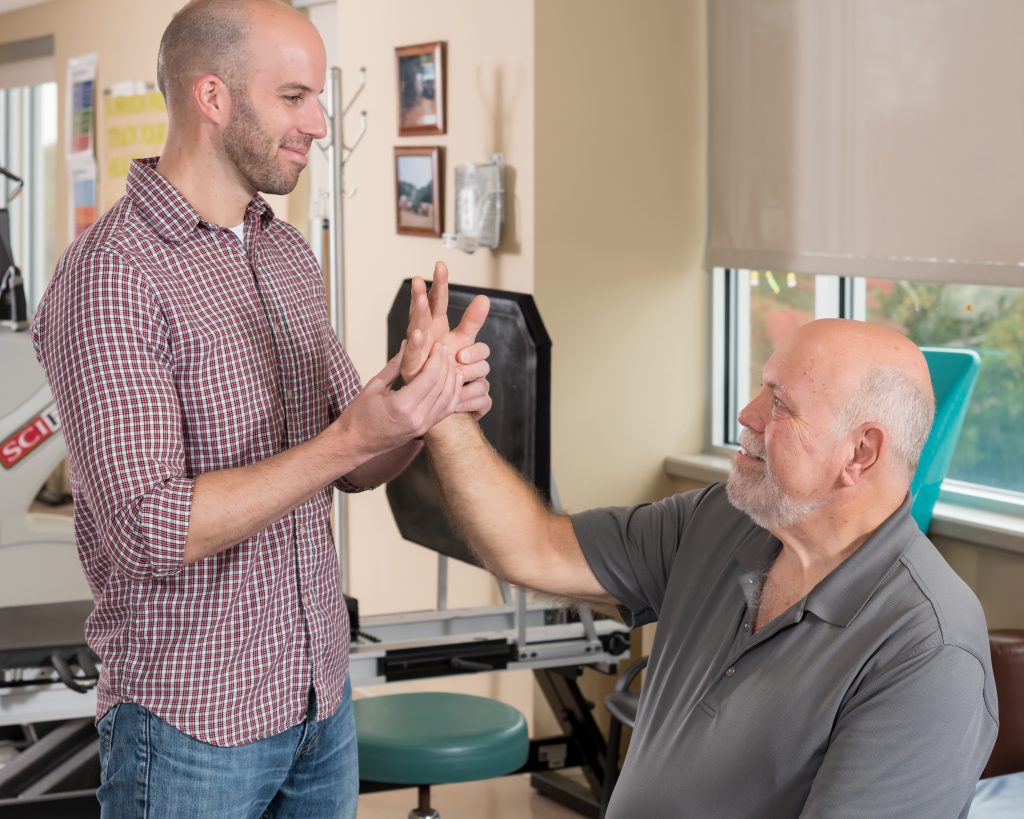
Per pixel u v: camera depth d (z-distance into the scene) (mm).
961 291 3281
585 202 3732
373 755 2797
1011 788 2408
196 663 1816
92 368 1708
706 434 3979
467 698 3115
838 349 1695
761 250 3707
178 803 1832
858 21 3354
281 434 1923
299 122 1831
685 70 3838
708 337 3949
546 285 3701
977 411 3266
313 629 1930
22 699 2699
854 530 1705
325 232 4312
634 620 2088
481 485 1974
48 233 7449
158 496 1681
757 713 1658
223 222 1864
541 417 2781
